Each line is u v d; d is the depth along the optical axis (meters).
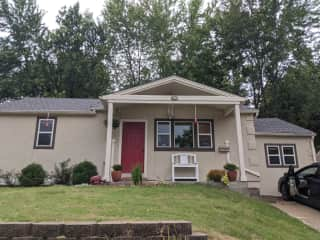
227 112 11.87
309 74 19.52
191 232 3.71
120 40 24.73
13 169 11.22
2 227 3.49
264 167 12.94
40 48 25.56
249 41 21.72
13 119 11.87
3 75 24.47
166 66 22.23
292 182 10.20
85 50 25.53
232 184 9.74
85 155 11.59
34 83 23.23
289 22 20.92
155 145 11.77
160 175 11.41
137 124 12.03
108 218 4.36
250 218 6.13
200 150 11.72
